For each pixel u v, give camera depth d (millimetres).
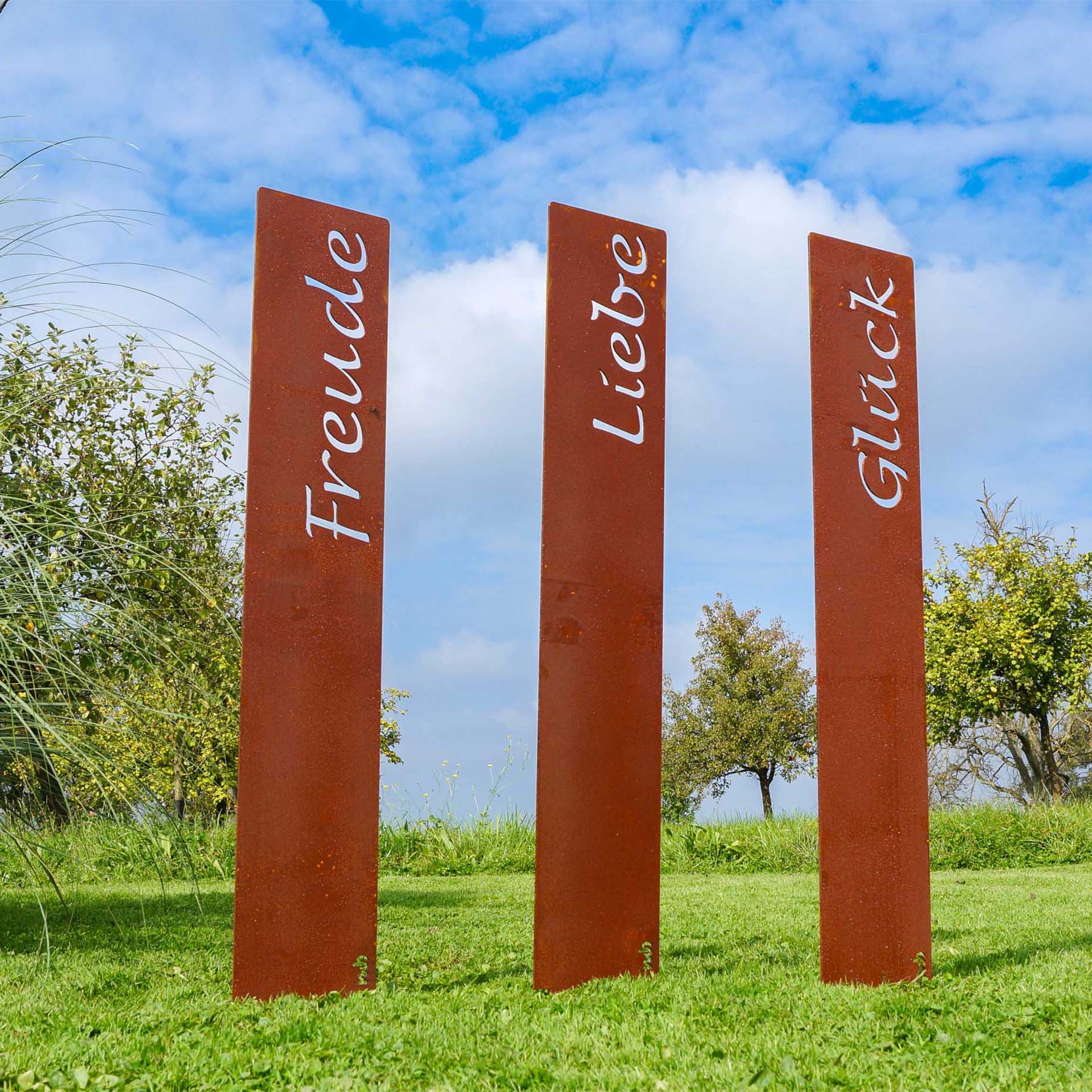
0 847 6727
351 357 5324
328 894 4988
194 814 11125
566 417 5430
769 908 8477
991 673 25141
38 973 5488
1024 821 14641
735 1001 4629
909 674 5418
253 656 4961
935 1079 3486
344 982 4965
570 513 5375
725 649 36500
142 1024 4328
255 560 5008
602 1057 3791
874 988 4945
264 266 5191
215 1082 3564
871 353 5609
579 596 5344
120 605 6344
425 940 6715
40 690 5637
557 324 5469
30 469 6629
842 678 5281
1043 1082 3434
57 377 7039
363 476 5285
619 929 5227
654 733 5430
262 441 5078
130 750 6215
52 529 6160
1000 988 4793
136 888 9492
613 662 5379
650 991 4836
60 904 8234
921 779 5352
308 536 5125
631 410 5594
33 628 5535
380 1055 3873
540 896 5070
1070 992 4625
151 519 7141
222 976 5426
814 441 5418
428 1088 3520
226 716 7297
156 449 7762
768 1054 3793
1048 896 9281
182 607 6805
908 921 5195
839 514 5402
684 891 9977
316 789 5020
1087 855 13875
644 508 5555
